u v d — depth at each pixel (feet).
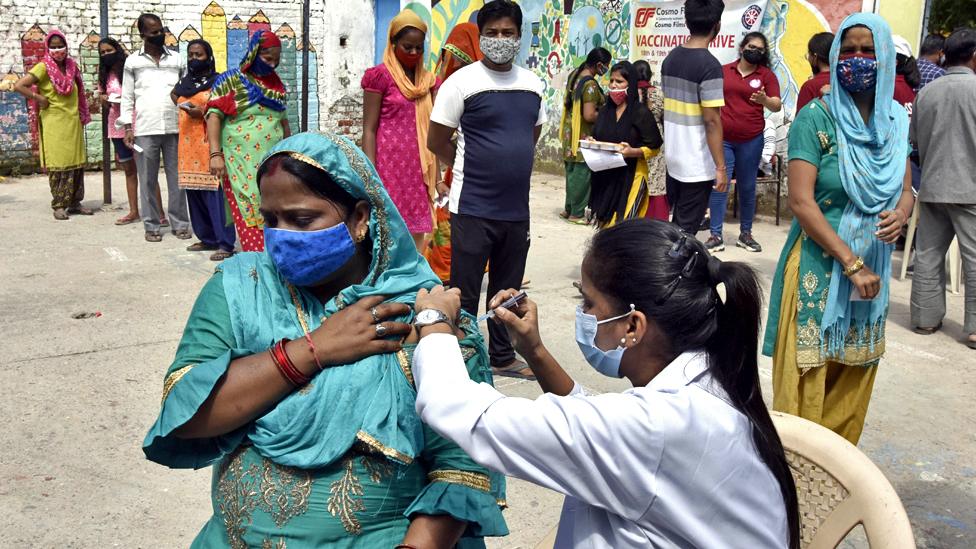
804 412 11.32
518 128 14.85
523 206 15.26
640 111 19.39
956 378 16.66
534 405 5.07
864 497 6.53
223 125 20.52
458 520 5.45
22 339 17.30
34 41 38.42
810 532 6.83
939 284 19.04
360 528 5.41
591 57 28.91
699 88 18.39
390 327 5.51
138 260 24.11
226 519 5.62
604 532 5.23
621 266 5.34
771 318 11.50
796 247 11.14
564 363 16.92
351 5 43.24
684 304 5.23
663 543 5.02
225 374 5.38
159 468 12.34
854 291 10.73
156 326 18.38
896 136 10.79
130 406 14.29
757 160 25.98
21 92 27.86
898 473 12.89
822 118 10.68
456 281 15.44
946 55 18.74
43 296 20.33
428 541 5.34
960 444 13.85
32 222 28.96
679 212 19.47
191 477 12.17
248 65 20.27
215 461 5.64
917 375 16.79
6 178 38.34
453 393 5.12
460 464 5.60
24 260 23.71
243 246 20.85
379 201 5.71
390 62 18.34
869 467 6.61
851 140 10.58
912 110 19.25
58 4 38.55
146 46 25.68
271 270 5.92
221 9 41.27
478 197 14.96
